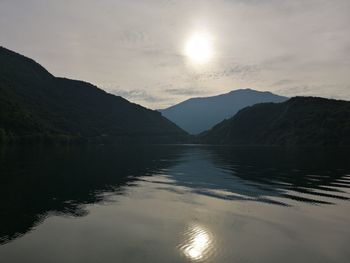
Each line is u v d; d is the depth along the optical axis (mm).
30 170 67438
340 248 25219
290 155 130875
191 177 61844
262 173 68312
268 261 22766
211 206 37906
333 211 35969
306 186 51875
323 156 123000
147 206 37688
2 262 22078
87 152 142875
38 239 26391
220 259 22922
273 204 39125
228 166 84188
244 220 32219
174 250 24328
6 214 33594
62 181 54812
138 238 26797
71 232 28141
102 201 40094
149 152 155250
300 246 25531
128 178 59875
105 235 27453
